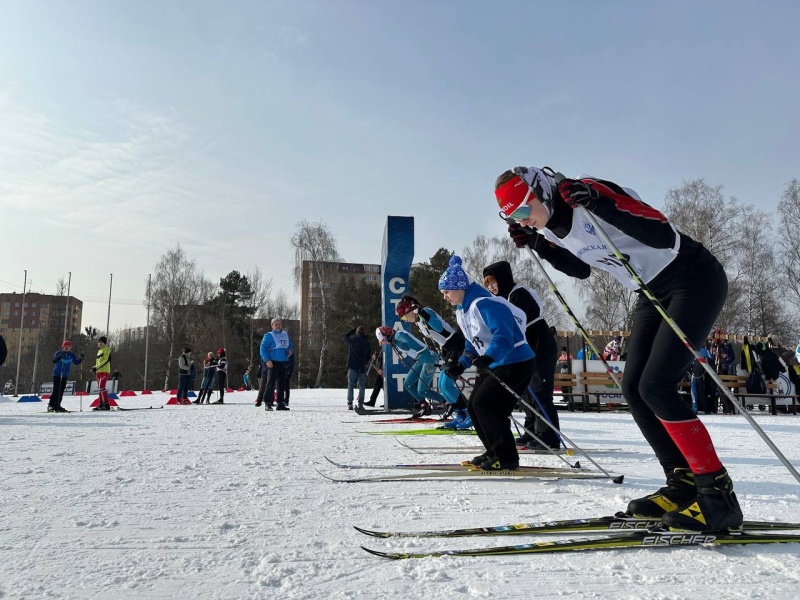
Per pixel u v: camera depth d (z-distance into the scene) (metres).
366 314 42.47
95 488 2.77
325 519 2.19
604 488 2.86
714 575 1.57
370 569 1.61
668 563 1.67
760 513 2.29
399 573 1.58
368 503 2.48
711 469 1.89
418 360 7.54
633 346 2.26
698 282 2.05
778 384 11.11
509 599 1.39
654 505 2.09
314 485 2.89
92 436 5.39
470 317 3.55
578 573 1.58
